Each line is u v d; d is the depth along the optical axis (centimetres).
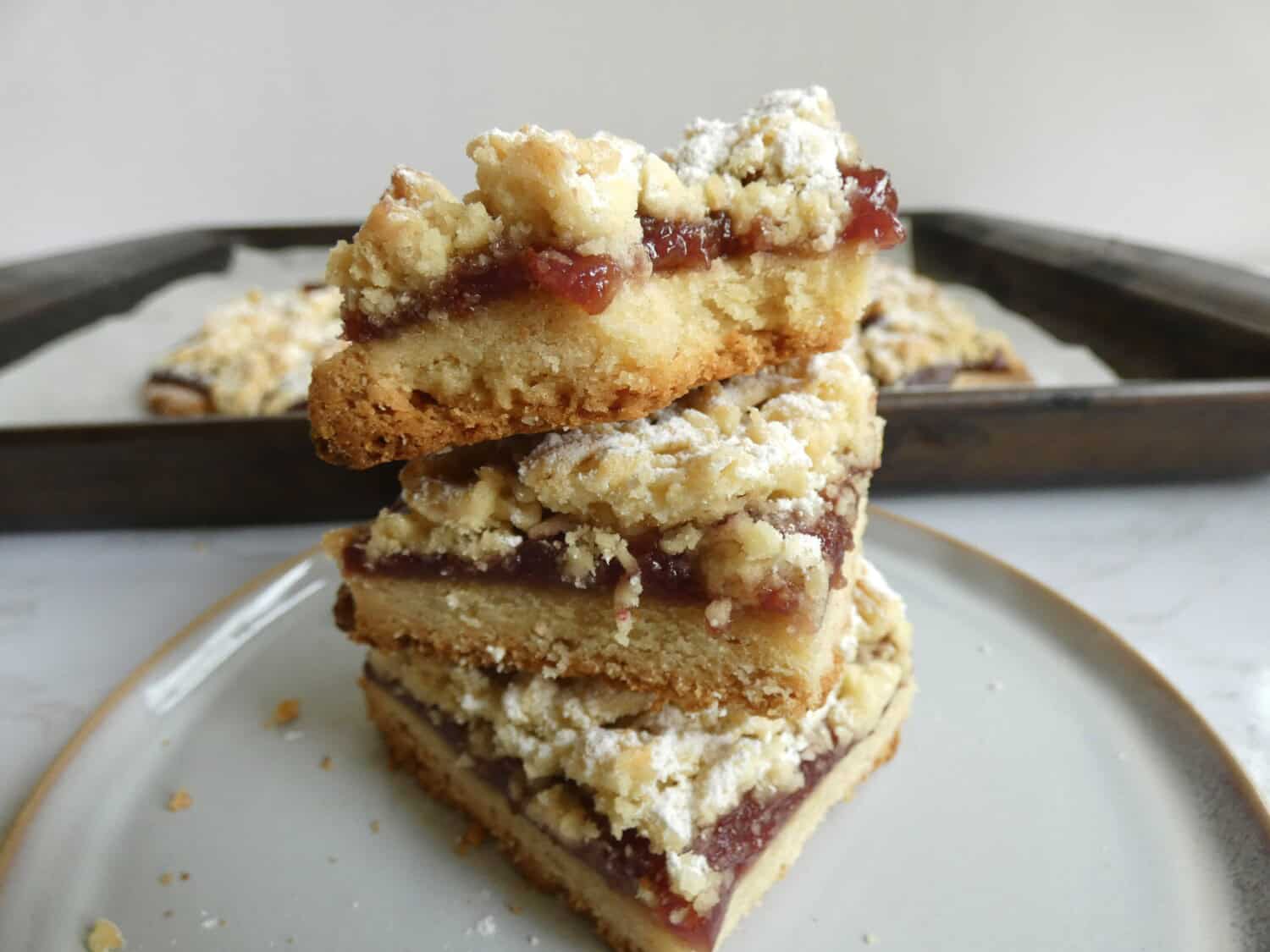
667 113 40
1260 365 23
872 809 13
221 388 26
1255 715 15
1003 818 13
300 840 13
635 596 12
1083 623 16
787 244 12
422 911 12
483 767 13
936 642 16
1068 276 30
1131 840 13
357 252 11
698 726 12
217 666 16
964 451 21
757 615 11
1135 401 20
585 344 11
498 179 11
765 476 11
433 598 13
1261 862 12
